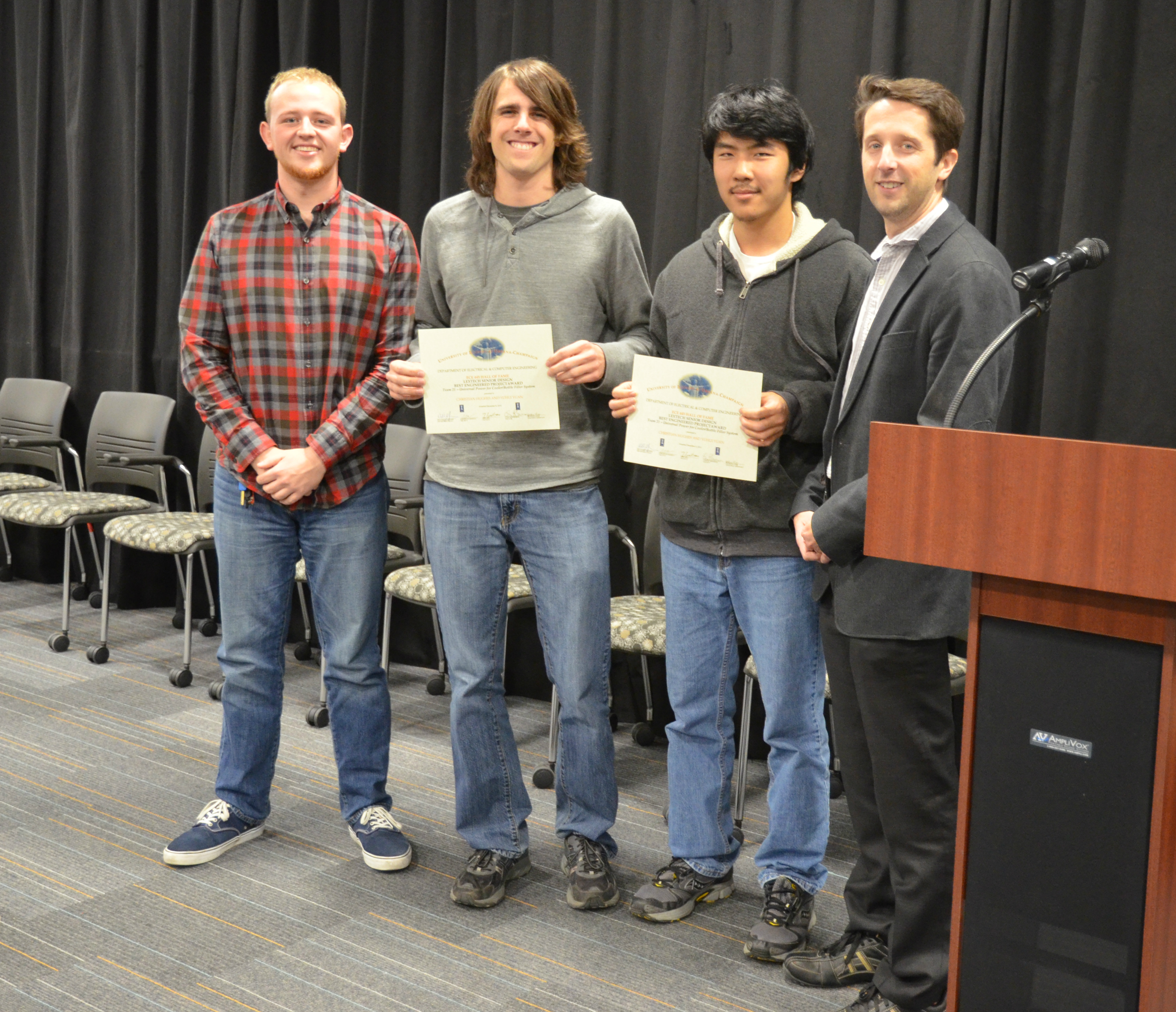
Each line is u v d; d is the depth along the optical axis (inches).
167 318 175.3
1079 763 51.6
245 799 99.0
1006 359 65.5
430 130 148.6
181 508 174.7
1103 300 104.2
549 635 89.2
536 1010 75.8
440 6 146.2
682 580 86.3
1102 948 51.3
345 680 95.8
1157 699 49.2
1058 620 51.8
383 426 93.4
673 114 126.8
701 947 84.9
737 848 91.7
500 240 86.4
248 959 81.0
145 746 123.0
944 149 68.1
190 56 167.2
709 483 82.9
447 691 146.4
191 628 149.6
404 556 140.3
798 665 81.9
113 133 180.5
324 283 91.3
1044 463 48.9
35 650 157.5
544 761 124.9
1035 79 107.6
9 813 104.9
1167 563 45.4
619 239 87.2
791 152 78.0
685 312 84.5
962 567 52.1
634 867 98.3
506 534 88.8
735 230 81.7
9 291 196.2
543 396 84.4
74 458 179.6
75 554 191.0
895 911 72.2
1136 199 102.0
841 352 80.7
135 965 79.7
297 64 157.6
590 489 88.4
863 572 68.3
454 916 88.4
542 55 138.2
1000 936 54.2
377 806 99.3
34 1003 74.6
